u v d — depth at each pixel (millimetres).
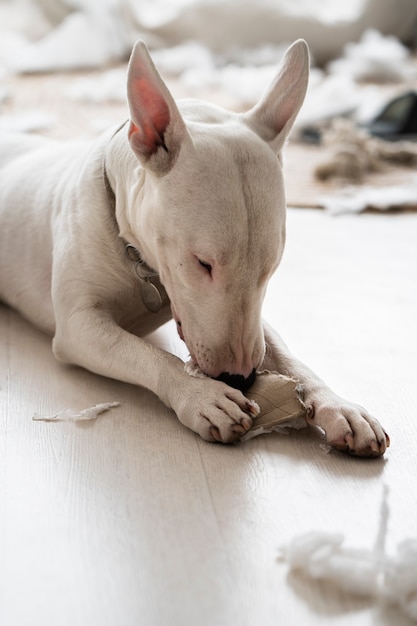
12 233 2219
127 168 1814
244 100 5012
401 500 1486
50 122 4281
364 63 5746
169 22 6172
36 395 1842
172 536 1361
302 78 1694
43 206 2129
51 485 1496
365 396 1887
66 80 5535
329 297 2488
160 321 2062
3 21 6145
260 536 1369
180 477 1535
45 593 1222
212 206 1564
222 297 1588
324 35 6215
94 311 1899
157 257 1677
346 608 1212
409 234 3129
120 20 6242
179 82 5590
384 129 4383
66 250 1940
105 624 1163
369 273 2701
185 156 1604
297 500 1475
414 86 5602
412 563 1238
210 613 1190
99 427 1708
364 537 1375
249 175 1590
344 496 1492
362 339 2201
